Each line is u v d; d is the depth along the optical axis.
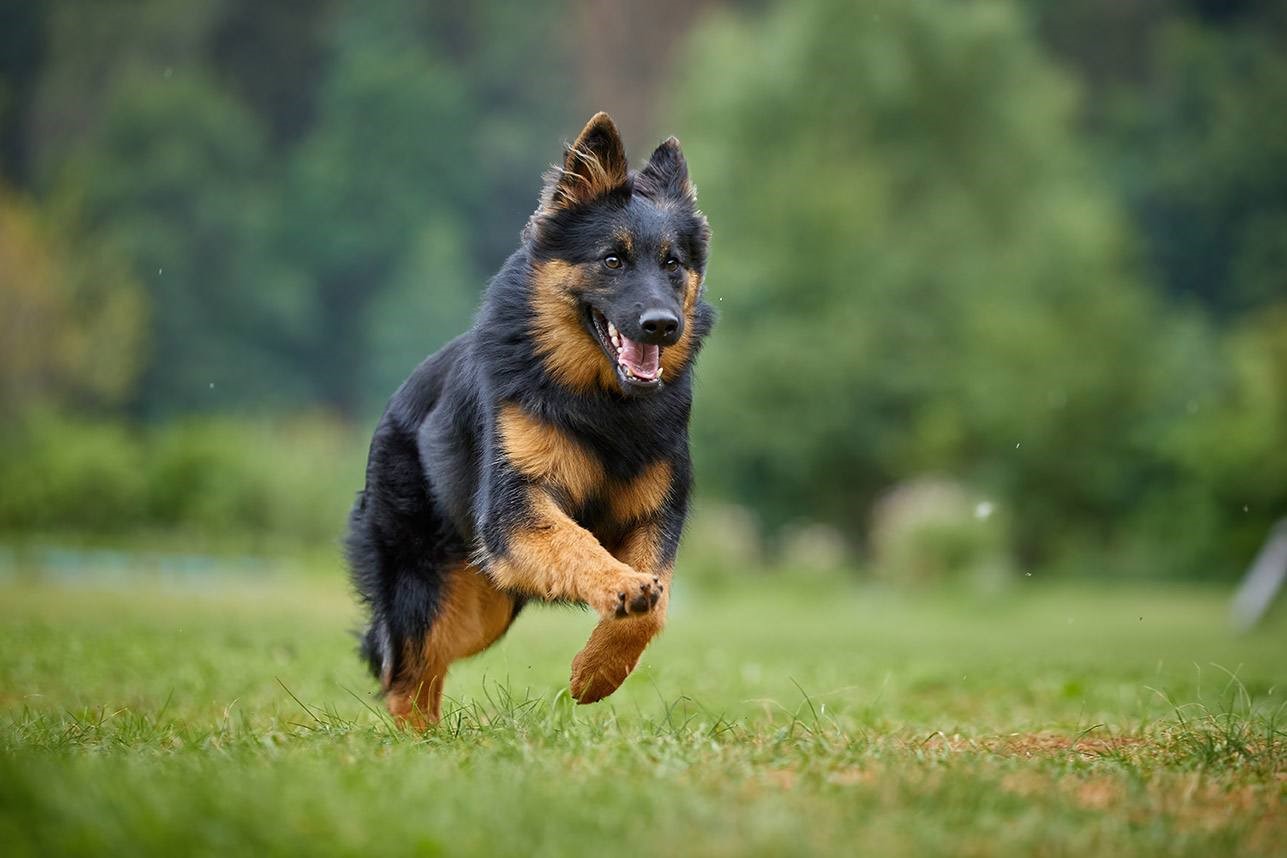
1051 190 43.16
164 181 56.34
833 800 4.43
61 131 61.47
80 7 62.81
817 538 32.84
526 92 66.62
